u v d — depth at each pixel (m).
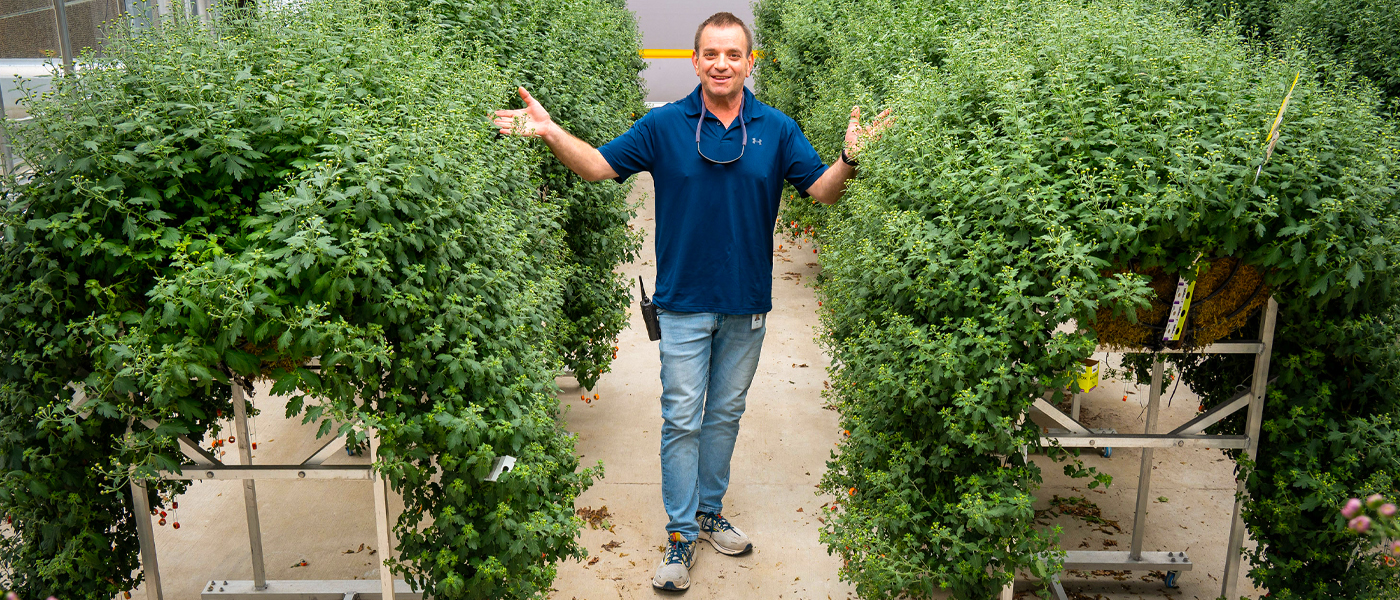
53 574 2.29
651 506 3.78
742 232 3.04
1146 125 2.48
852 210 3.18
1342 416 2.58
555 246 3.80
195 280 1.97
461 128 2.79
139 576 2.56
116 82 2.32
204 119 2.22
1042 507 3.77
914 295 2.52
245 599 3.11
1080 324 2.32
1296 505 2.57
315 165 2.21
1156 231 2.31
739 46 2.86
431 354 2.27
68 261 2.15
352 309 2.18
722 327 3.18
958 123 2.92
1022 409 2.39
